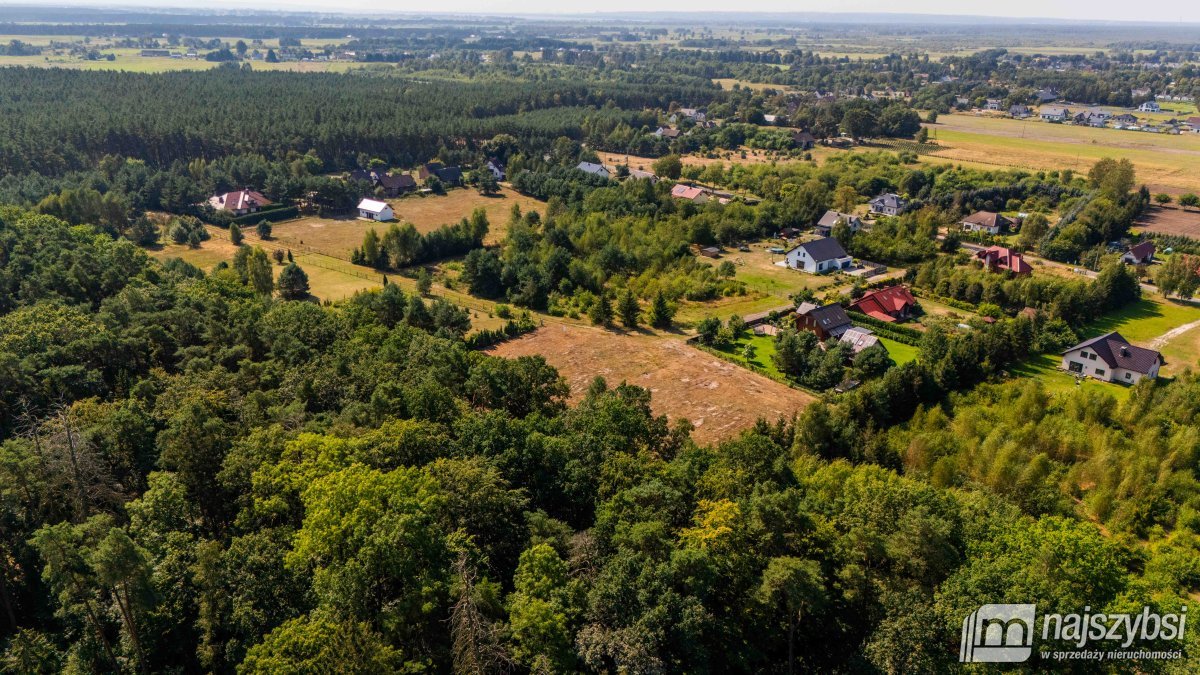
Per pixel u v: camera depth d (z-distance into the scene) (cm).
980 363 8631
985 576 3909
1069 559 3991
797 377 9100
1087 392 7606
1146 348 9494
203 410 5209
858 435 6838
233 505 4825
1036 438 6875
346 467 4572
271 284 11419
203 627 3972
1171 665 3631
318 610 3669
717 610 4062
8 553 4384
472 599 3538
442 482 4531
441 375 6550
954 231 14562
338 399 6322
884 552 4216
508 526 4472
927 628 3759
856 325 10644
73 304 8244
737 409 8244
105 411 5466
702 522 4284
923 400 7819
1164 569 5225
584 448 5256
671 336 10369
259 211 16225
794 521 4234
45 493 4497
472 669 3338
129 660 3916
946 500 4850
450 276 12962
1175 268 11819
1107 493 6028
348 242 14975
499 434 5197
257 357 7481
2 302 8006
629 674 3422
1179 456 6462
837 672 3981
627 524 4238
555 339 10188
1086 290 10906
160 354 7269
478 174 19575
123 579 3525
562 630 3506
